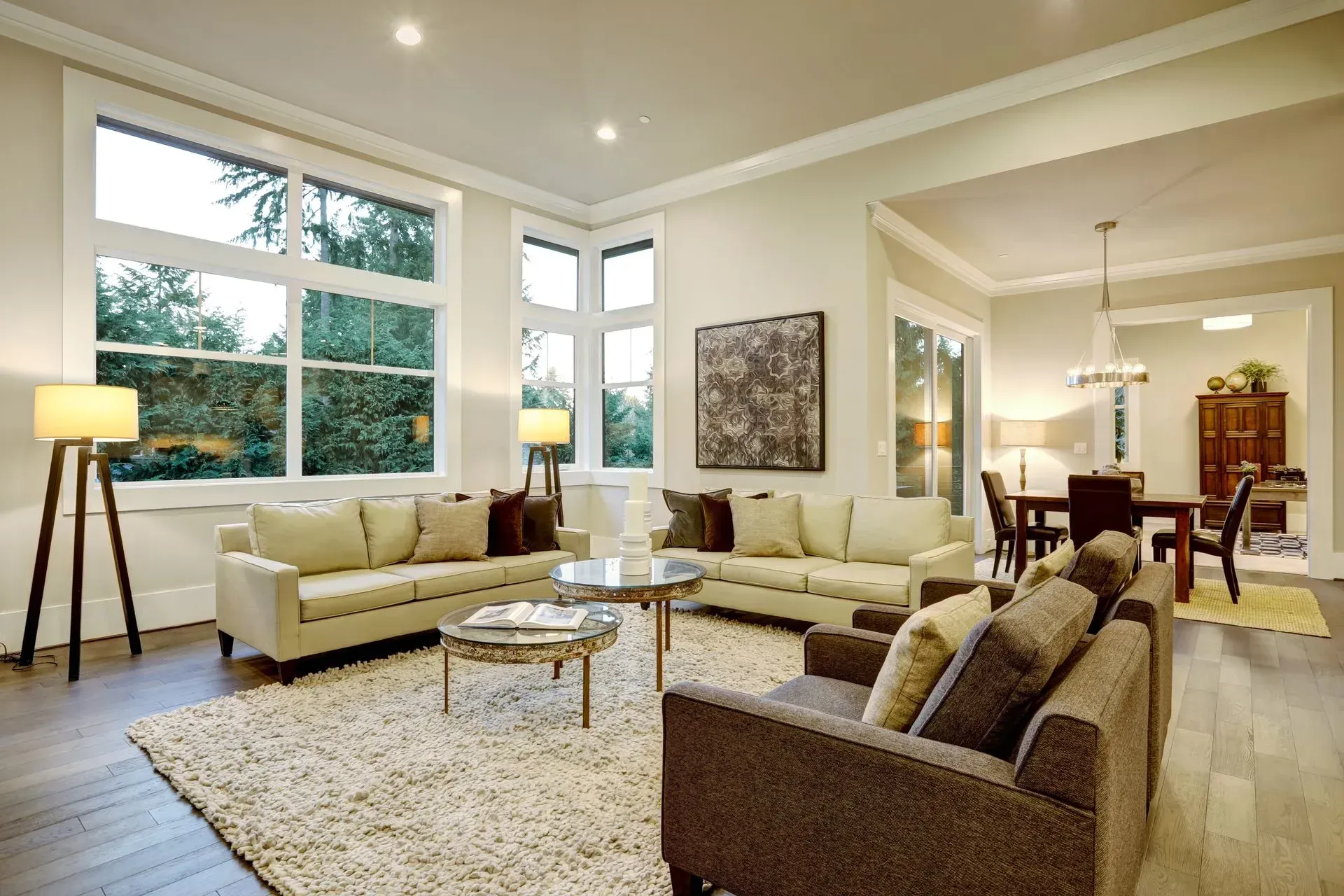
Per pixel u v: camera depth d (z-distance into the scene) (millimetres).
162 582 4121
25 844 1915
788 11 3482
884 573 3775
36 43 3680
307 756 2381
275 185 4691
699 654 3482
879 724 1522
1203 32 3572
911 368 5914
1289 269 6074
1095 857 1069
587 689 2596
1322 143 3873
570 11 3502
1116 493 4523
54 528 3760
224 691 3078
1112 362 6902
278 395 4723
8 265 3629
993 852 1157
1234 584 4785
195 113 4188
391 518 4016
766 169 5289
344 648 3436
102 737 2602
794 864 1380
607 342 6582
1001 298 7570
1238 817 2082
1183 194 4727
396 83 4250
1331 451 5797
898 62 3965
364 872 1750
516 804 2064
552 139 5016
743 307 5453
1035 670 1272
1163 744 2299
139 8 3533
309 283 4812
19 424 3668
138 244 4047
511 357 5875
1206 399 9242
